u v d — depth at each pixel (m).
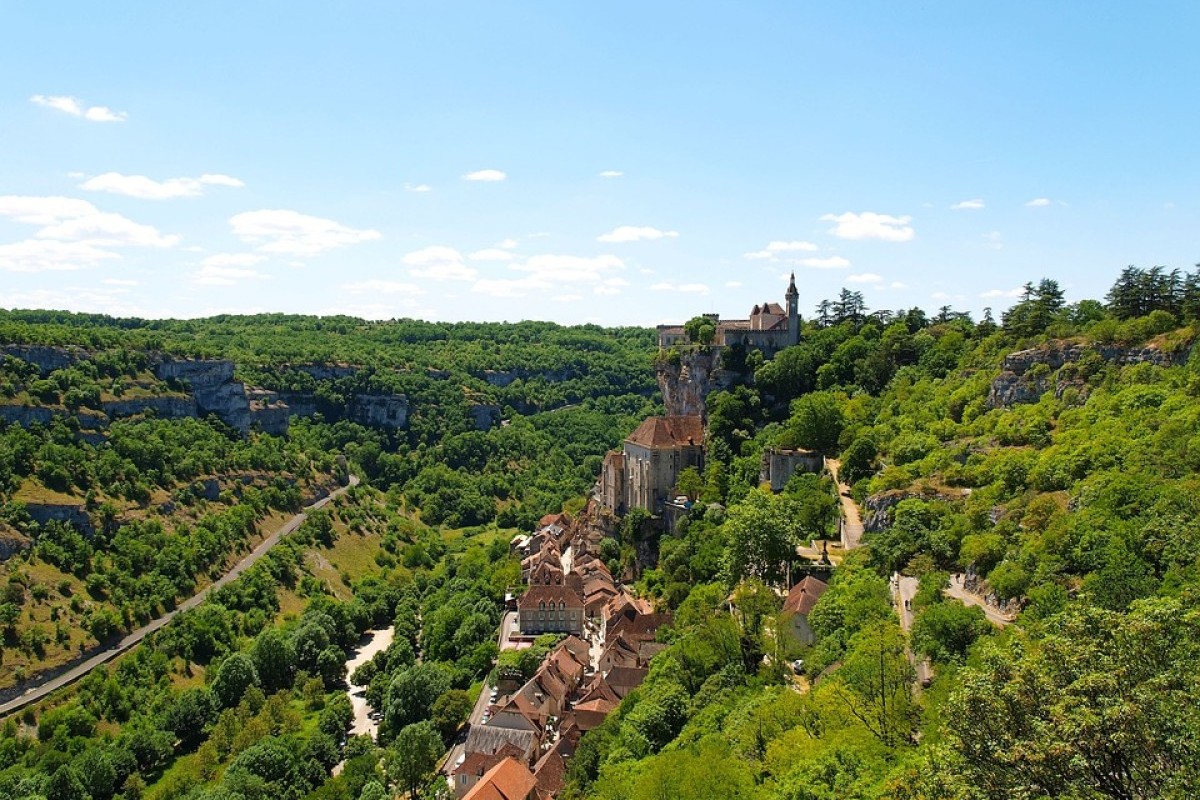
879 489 163.50
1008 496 138.75
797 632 132.25
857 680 93.56
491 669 189.25
